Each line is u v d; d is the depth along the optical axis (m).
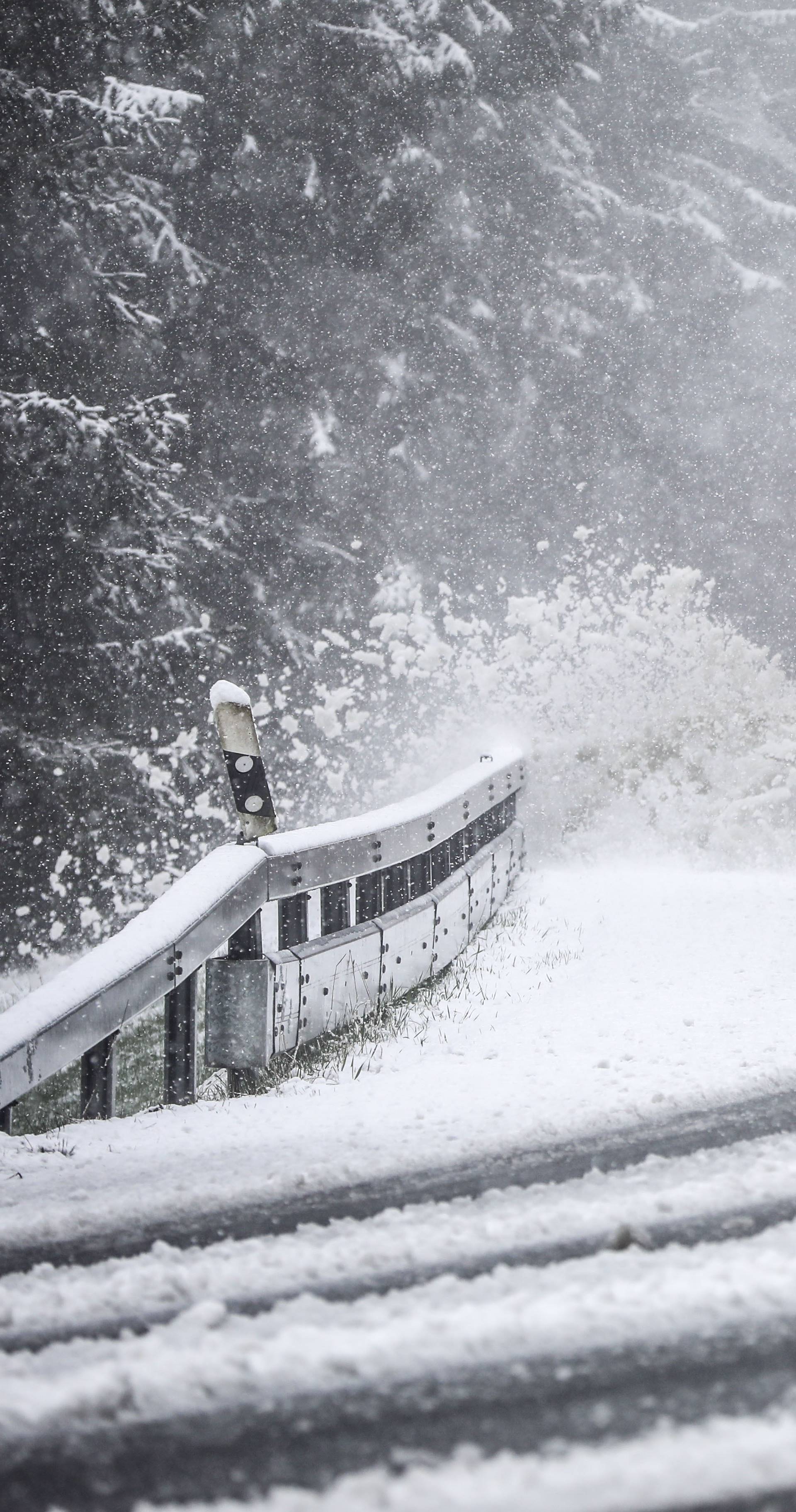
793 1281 6.00
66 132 45.19
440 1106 11.00
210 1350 5.53
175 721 45.47
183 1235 7.77
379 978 16.53
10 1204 8.95
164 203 57.59
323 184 65.19
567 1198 7.98
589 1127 9.78
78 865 43.25
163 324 55.22
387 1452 4.58
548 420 70.25
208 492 58.94
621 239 73.50
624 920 20.92
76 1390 5.07
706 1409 4.77
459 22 67.00
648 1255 6.61
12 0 47.16
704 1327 5.52
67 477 41.91
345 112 65.62
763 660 31.20
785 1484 4.16
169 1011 13.52
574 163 71.75
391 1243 7.09
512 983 17.33
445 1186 8.44
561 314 70.06
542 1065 12.37
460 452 67.56
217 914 13.34
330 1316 5.98
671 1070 11.50
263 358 62.81
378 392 66.31
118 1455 4.64
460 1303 6.07
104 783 43.50
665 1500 4.08
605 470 71.00
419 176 65.94
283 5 62.97
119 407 46.62
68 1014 11.86
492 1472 4.33
